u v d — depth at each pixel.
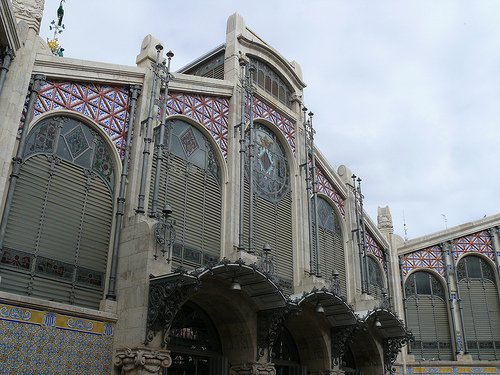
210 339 17.47
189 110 19.28
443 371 28.66
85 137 15.80
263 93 22.75
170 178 17.67
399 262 31.22
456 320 29.94
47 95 15.09
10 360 11.71
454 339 29.62
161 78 17.83
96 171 15.76
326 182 25.98
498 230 32.06
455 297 30.47
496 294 30.78
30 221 13.73
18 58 14.13
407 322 30.19
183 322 16.70
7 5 12.58
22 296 12.21
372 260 28.98
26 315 12.26
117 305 14.38
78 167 15.29
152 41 18.58
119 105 16.95
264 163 22.05
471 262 31.61
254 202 20.69
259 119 22.25
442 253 31.58
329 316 20.31
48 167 14.55
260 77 23.39
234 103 20.84
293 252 22.03
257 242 20.17
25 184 13.88
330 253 24.72
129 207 15.65
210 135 19.75
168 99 18.59
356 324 20.22
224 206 19.34
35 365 12.16
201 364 17.08
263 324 17.09
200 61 23.39
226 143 20.33
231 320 17.30
